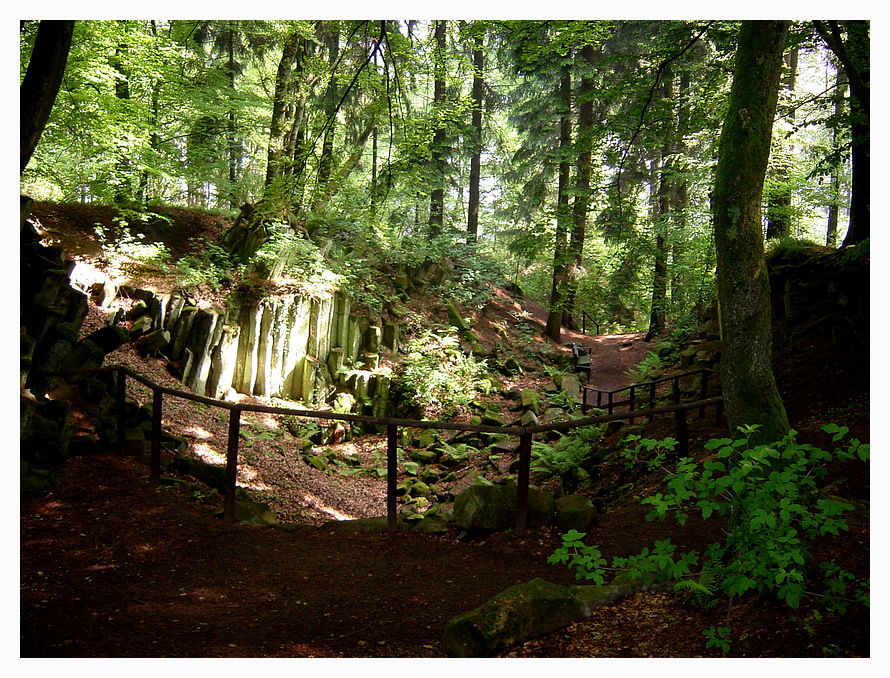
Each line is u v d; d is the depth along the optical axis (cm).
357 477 1145
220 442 1024
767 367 505
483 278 2066
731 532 426
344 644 415
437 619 455
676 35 1000
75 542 560
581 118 1939
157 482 718
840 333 1043
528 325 1995
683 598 457
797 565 413
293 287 1379
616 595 473
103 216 1459
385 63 871
